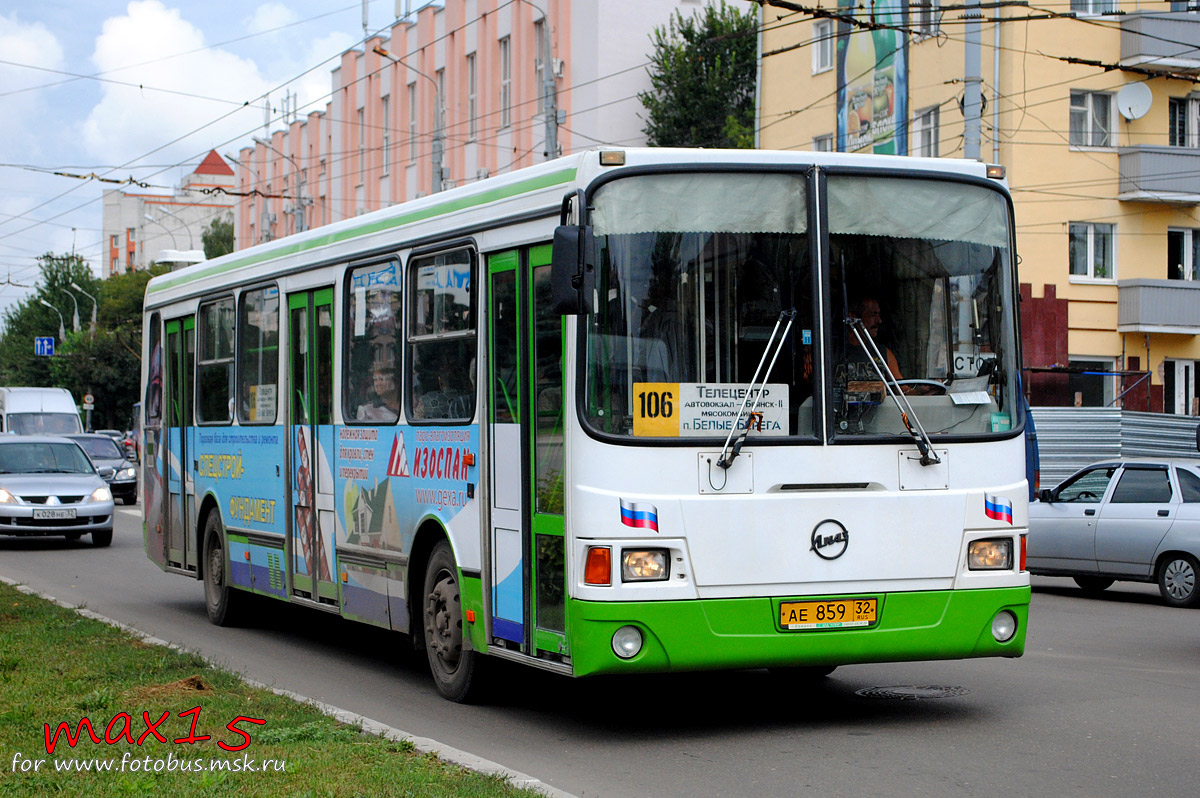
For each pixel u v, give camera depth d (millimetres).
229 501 12586
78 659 9695
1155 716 8219
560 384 7387
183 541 13883
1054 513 16125
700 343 7230
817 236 7453
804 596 7242
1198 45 29266
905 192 7664
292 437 11188
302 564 11000
